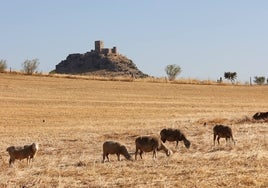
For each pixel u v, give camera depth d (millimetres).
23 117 65875
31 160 28812
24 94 99062
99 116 67938
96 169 23688
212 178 20297
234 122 50969
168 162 25281
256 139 34250
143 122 57719
